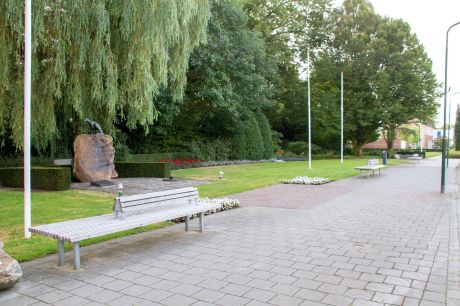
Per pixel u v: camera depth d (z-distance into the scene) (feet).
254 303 13.73
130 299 14.17
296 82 146.41
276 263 18.24
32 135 42.29
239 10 95.66
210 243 21.95
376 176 66.69
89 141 51.93
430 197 40.55
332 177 62.44
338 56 142.41
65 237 17.17
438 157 161.17
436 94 140.36
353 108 137.28
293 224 27.07
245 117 109.40
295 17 134.10
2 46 33.99
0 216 29.07
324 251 20.22
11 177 49.52
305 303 13.69
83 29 37.27
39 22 33.86
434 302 13.76
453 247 20.89
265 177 62.39
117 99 42.91
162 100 78.84
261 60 103.86
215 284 15.58
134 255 19.66
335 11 144.25
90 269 17.53
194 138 104.27
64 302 13.94
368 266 17.72
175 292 14.79
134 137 89.61
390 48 138.72
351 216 29.94
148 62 40.55
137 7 38.81
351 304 13.60
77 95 39.83
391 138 157.48
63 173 44.96
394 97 140.15
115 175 54.34
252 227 26.14
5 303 13.85
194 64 82.58
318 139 154.20
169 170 62.13
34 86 38.29
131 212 21.50
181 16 45.19
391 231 24.79
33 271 17.28
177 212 22.99
